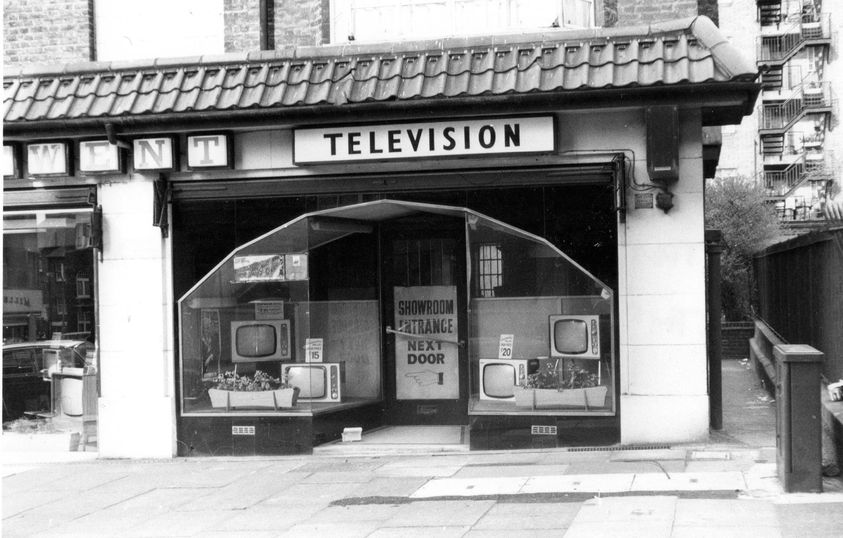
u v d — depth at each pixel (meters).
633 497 7.14
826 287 10.78
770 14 51.75
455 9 10.68
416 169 10.05
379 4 10.86
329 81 9.86
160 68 10.57
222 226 10.70
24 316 11.16
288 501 8.01
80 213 10.91
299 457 10.31
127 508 8.13
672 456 8.81
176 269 10.76
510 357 10.02
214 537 6.88
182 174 10.56
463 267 11.25
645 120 9.33
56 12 11.58
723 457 8.65
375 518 7.11
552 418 9.84
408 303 11.40
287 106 9.69
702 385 9.44
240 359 10.70
